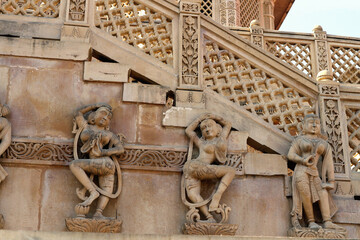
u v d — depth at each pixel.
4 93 7.61
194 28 8.27
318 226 7.40
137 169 7.52
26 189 7.26
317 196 7.52
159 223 7.35
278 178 7.73
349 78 9.62
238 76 8.27
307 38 9.87
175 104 7.91
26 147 7.39
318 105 8.28
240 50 8.39
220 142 7.61
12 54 7.77
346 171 7.94
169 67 8.11
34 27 7.99
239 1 14.48
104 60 8.20
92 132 7.41
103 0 8.32
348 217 7.65
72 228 6.97
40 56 7.80
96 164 7.22
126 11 8.33
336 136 8.12
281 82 8.34
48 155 7.40
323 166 7.73
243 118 8.00
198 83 8.02
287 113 8.19
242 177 7.69
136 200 7.41
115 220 7.12
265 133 7.98
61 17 8.12
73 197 7.30
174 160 7.62
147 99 7.83
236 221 7.48
